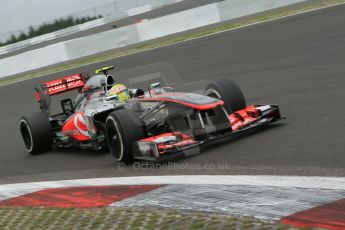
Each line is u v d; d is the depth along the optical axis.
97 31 94.94
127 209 12.30
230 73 32.66
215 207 11.30
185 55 44.56
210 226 10.27
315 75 26.16
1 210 14.41
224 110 16.92
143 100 17.97
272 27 47.84
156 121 17.20
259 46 40.16
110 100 19.06
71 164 19.06
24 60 62.38
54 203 14.08
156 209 11.92
